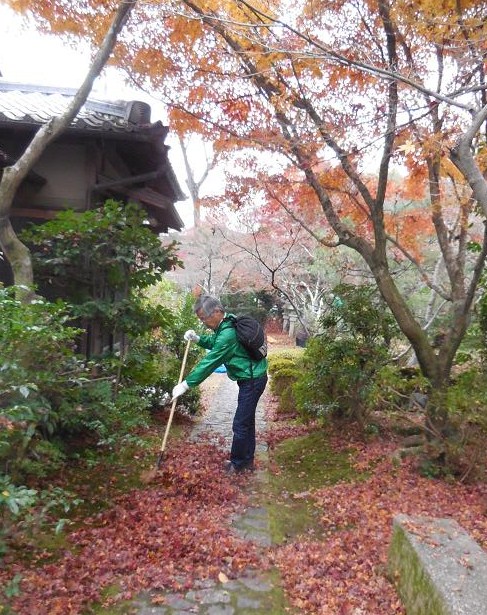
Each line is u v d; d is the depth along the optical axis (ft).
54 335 10.98
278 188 22.17
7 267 20.56
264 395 35.78
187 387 16.49
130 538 11.82
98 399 14.66
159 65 18.40
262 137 18.79
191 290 55.26
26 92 26.58
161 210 29.55
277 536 12.80
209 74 18.52
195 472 16.44
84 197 21.90
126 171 26.21
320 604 9.69
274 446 21.59
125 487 14.98
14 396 10.80
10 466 11.12
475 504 14.33
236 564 11.07
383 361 20.56
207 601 9.75
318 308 42.73
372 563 11.13
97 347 22.22
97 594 9.60
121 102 24.27
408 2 14.89
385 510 13.98
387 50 17.13
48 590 9.42
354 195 21.95
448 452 16.37
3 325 10.15
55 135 14.88
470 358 20.31
